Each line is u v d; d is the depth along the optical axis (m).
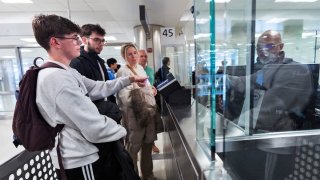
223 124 0.74
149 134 2.16
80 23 6.11
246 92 0.79
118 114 1.18
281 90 0.82
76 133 0.90
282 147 0.60
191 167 0.86
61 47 0.95
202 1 0.77
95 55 1.56
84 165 0.92
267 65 0.85
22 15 5.16
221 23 0.72
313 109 0.81
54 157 0.92
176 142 1.38
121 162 1.02
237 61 0.78
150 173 2.32
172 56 6.32
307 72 0.85
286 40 0.99
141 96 2.01
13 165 1.00
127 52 2.04
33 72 0.86
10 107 6.66
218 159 0.74
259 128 0.74
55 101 0.83
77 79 0.97
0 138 4.37
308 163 0.51
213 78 0.70
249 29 0.82
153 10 4.83
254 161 0.65
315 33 1.14
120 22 6.03
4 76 6.60
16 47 6.41
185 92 1.93
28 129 0.85
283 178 0.58
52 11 4.97
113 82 1.36
